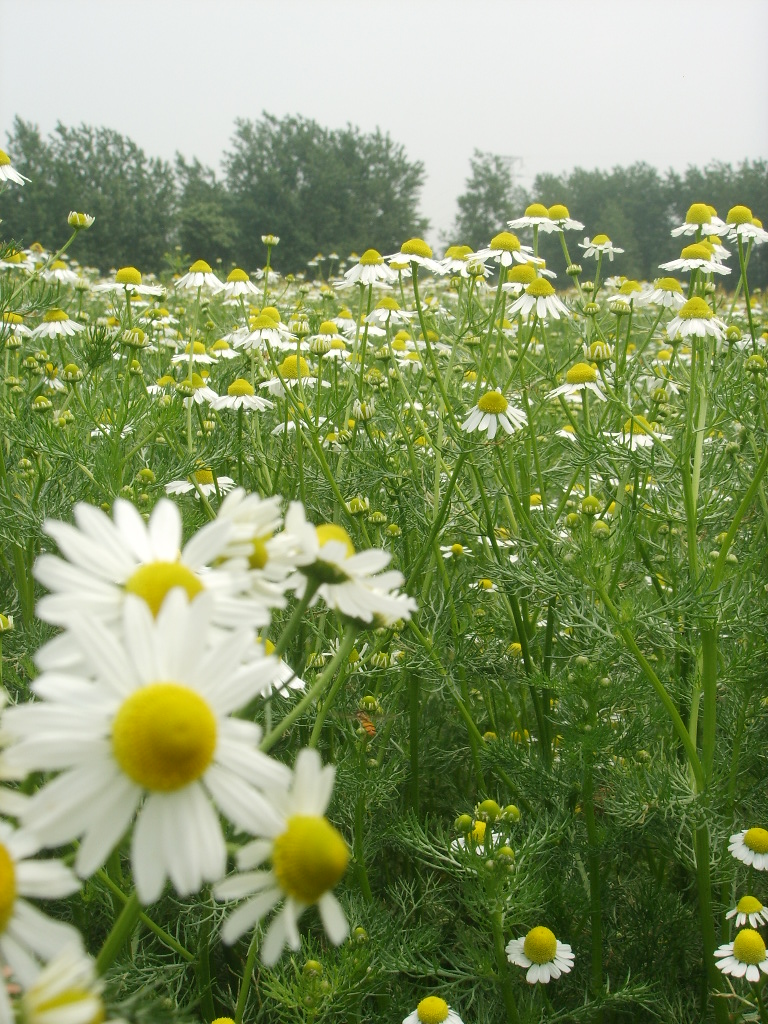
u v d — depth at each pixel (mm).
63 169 30938
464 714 3291
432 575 3795
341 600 1470
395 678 3561
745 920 2793
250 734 1058
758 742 3395
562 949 2734
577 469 3941
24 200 30375
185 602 1073
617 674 3482
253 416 4348
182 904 2701
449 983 2721
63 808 980
